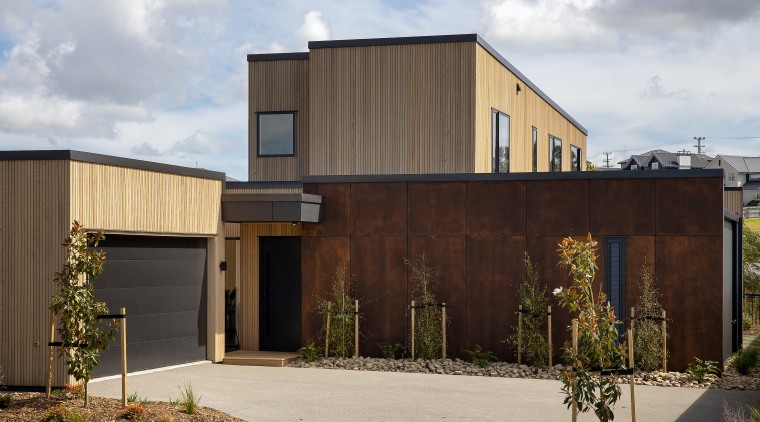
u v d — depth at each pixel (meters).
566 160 30.39
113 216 13.62
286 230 17.31
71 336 10.66
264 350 17.48
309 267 16.84
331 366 15.71
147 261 14.77
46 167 12.76
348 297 16.47
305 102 22.47
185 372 14.81
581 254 9.05
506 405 11.84
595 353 8.86
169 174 14.97
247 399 12.20
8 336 12.88
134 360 14.48
